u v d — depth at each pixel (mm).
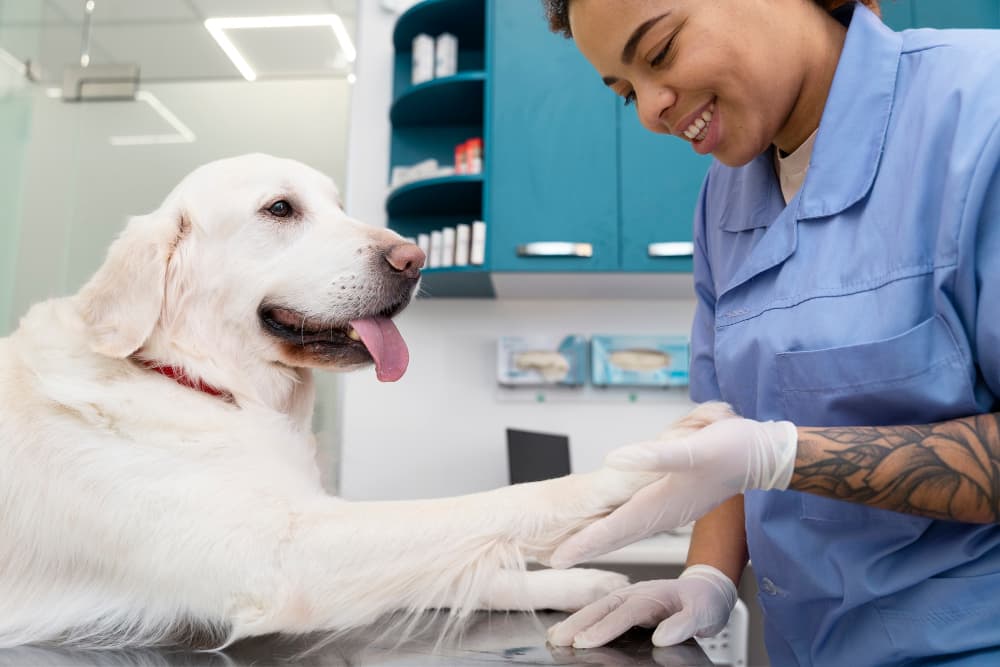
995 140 646
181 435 825
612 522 703
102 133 2650
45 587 787
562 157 2279
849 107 795
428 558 749
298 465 925
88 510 770
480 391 2555
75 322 908
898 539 727
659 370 2484
